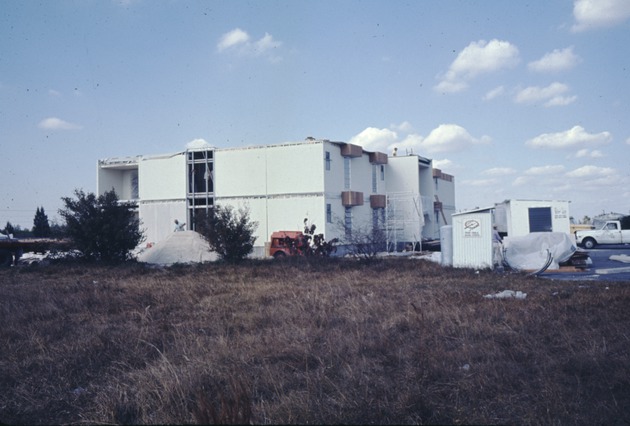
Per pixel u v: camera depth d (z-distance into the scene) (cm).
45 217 6194
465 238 2184
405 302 1193
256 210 3897
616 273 1986
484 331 862
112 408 571
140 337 878
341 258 2638
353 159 4122
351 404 554
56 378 705
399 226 4306
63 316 1134
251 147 3928
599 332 842
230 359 726
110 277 2108
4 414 589
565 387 609
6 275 2297
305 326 952
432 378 646
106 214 2820
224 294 1452
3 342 888
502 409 561
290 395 577
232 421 468
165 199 4259
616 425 516
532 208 3738
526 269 2114
